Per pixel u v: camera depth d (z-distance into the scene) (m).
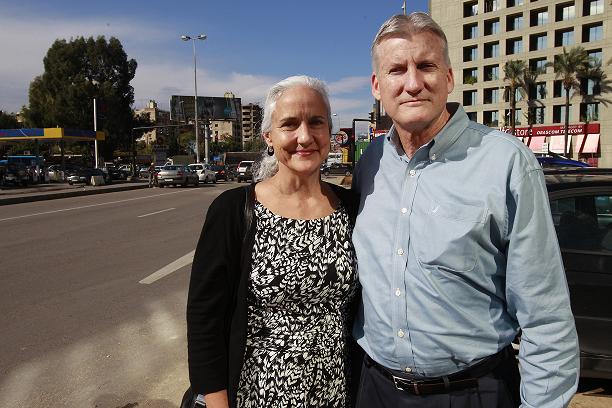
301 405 1.72
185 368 3.78
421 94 1.65
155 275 6.66
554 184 3.21
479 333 1.60
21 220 12.74
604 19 51.16
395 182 1.76
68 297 5.65
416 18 1.68
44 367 3.82
